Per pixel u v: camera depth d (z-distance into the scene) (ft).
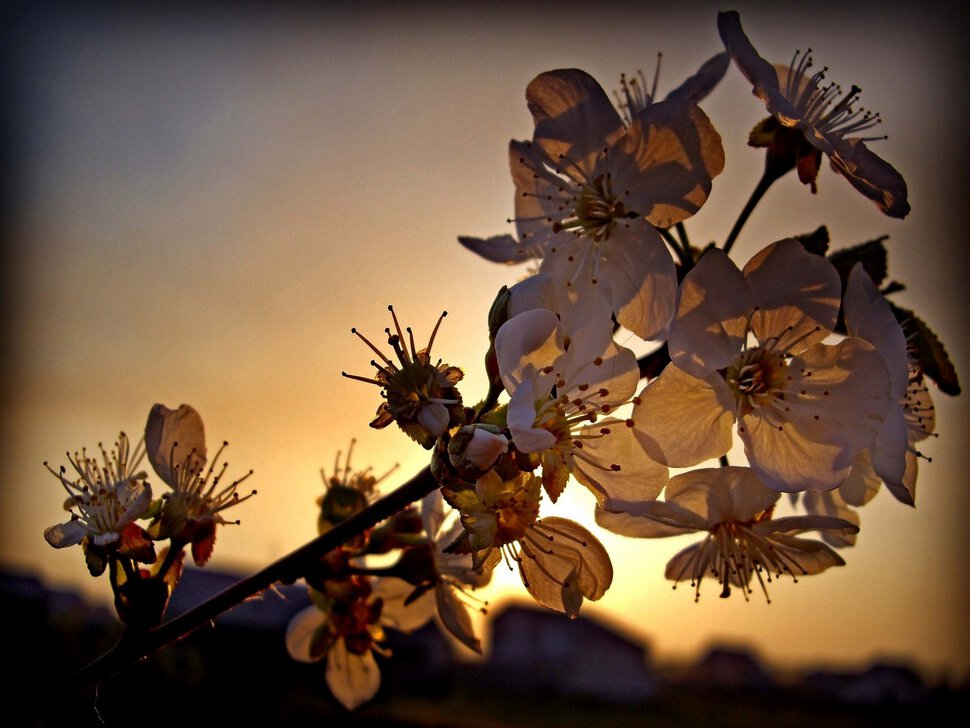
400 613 0.43
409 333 0.33
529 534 0.34
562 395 0.34
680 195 0.37
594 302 0.37
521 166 0.41
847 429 0.35
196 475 0.37
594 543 0.34
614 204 0.38
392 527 0.39
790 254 0.36
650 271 0.37
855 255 0.39
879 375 0.35
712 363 0.35
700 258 0.36
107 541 0.35
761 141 0.39
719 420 0.35
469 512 0.31
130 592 0.35
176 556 0.36
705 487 0.36
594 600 0.34
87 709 0.35
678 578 0.39
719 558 0.38
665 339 0.37
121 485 0.37
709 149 0.36
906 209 0.36
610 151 0.38
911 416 0.40
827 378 0.36
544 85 0.39
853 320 0.36
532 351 0.33
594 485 0.34
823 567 0.37
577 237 0.38
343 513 0.40
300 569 0.36
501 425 0.32
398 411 0.31
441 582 0.40
